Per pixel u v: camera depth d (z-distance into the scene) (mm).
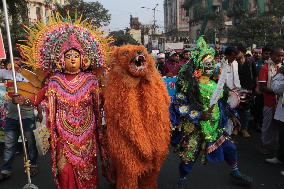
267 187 5398
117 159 4250
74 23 4766
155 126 4281
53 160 4465
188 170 5090
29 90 4984
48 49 4637
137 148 4195
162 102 4352
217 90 4938
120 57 4262
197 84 4945
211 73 5020
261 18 42875
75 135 4480
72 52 4531
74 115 4484
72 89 4516
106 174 4727
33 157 6172
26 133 6078
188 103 5008
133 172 4223
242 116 8258
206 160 5137
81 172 4488
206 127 4988
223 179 5746
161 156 4387
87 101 4562
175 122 5012
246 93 7957
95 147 4633
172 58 11492
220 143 5098
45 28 4715
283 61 6867
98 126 4641
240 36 43375
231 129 5324
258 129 8922
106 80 4465
